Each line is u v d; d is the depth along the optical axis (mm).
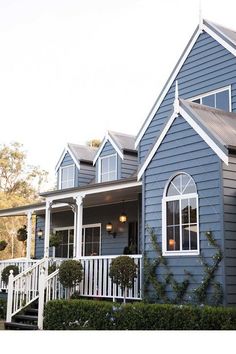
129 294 11820
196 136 10008
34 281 13984
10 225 35625
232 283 8969
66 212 20531
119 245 16984
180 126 10492
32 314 13375
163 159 10859
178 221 10234
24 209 20156
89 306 11312
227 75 13156
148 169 11273
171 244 10352
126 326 10234
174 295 9984
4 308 15453
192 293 9531
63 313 11914
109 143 18219
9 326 12953
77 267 13031
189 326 8914
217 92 13438
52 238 16078
